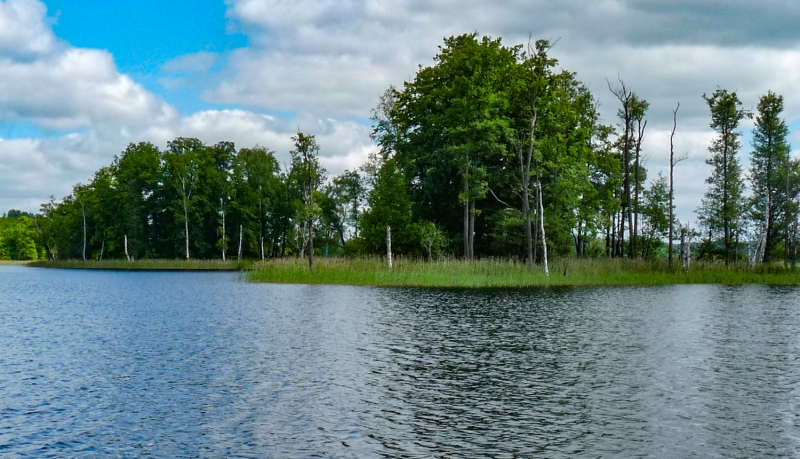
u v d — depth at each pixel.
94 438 10.33
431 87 60.28
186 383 13.85
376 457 9.36
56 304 33.28
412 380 14.00
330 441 10.05
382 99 69.19
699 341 19.05
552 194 53.41
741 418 11.21
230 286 45.09
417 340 19.33
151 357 16.88
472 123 50.91
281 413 11.57
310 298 33.69
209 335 20.67
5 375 14.84
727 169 59.31
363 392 12.98
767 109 60.88
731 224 59.47
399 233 59.62
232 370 15.11
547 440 10.07
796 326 22.19
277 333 20.92
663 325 22.48
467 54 52.91
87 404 12.30
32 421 11.27
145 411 11.78
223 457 9.41
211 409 11.85
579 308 28.00
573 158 53.75
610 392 12.95
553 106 52.41
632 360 16.16
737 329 21.47
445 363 15.78
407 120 63.59
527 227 48.03
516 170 55.03
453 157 56.62
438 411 11.62
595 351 17.39
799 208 60.28
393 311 27.05
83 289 46.22
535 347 18.08
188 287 46.00
